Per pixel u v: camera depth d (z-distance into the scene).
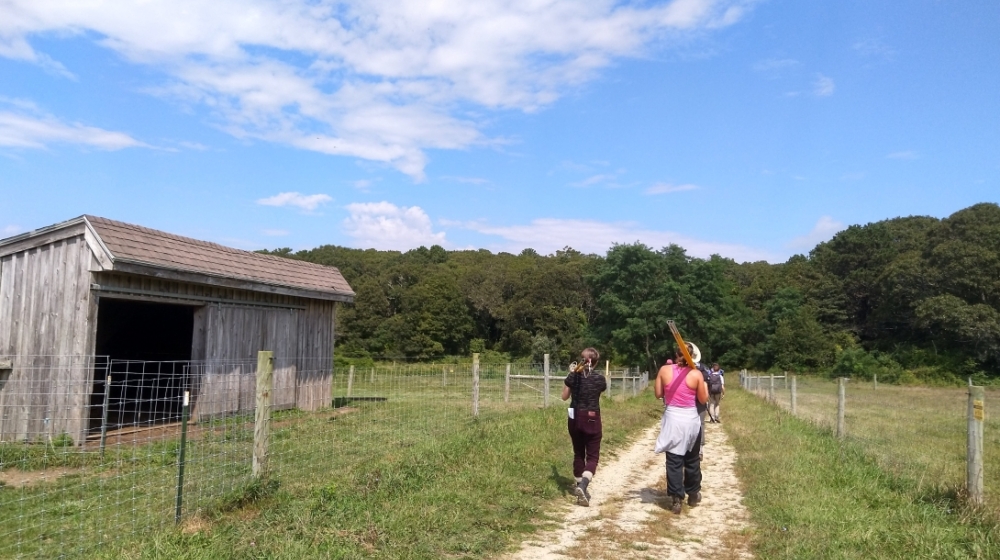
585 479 7.01
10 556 4.98
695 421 6.98
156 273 11.56
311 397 15.96
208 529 5.27
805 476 8.05
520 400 18.00
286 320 15.45
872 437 12.64
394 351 62.56
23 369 10.69
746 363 60.59
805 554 5.23
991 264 50.78
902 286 56.53
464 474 7.48
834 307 64.38
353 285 68.38
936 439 13.30
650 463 9.91
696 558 5.37
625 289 51.09
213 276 12.91
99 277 10.90
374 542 5.18
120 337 18.03
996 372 48.38
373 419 12.59
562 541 5.71
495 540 5.56
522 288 68.75
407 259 89.81
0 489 7.12
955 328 49.16
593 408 7.26
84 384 10.52
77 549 5.02
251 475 6.39
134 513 5.92
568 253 89.62
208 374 13.10
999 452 11.54
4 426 10.50
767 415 16.83
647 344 48.81
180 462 5.56
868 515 6.37
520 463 8.38
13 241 10.95
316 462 8.16
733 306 60.19
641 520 6.46
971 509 6.25
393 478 6.97
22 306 10.95
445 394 18.95
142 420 12.59
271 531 5.24
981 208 57.81
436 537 5.43
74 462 8.45
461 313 66.69
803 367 56.78
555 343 63.53
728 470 9.33
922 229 72.31
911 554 5.27
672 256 51.09
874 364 52.00
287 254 84.38
